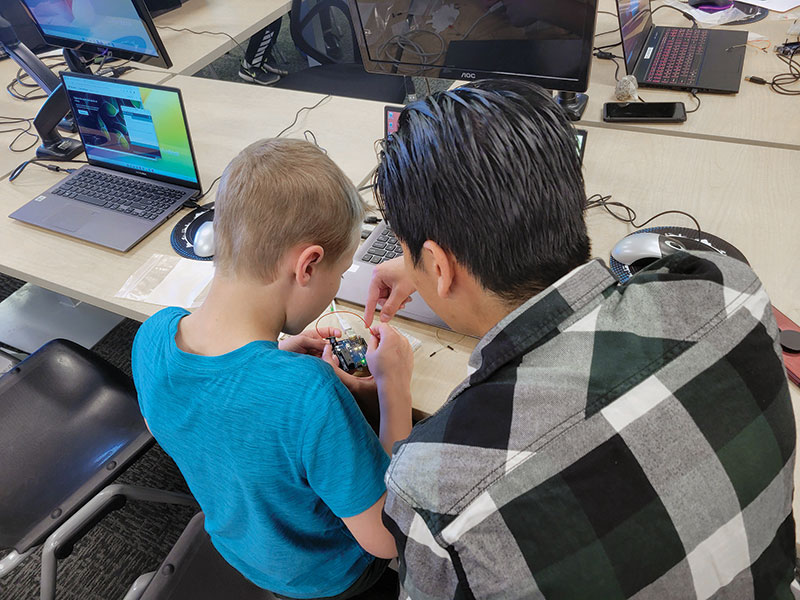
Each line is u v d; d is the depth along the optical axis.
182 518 1.68
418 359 1.05
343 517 0.74
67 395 1.42
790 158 1.43
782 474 0.49
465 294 0.54
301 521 0.84
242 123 1.81
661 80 1.73
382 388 0.90
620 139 1.56
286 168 0.71
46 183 1.64
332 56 2.97
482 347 0.49
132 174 1.58
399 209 0.52
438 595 0.46
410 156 0.50
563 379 0.45
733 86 1.67
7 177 1.68
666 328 0.48
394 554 0.79
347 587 0.99
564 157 0.49
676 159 1.47
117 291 1.27
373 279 1.05
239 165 0.73
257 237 0.70
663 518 0.43
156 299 1.25
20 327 2.16
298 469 0.73
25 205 1.53
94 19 1.85
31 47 2.26
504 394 0.45
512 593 0.42
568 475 0.43
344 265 0.80
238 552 0.96
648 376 0.45
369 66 1.66
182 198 1.48
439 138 0.48
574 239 0.50
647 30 1.90
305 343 1.04
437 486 0.44
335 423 0.68
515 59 1.45
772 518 0.50
